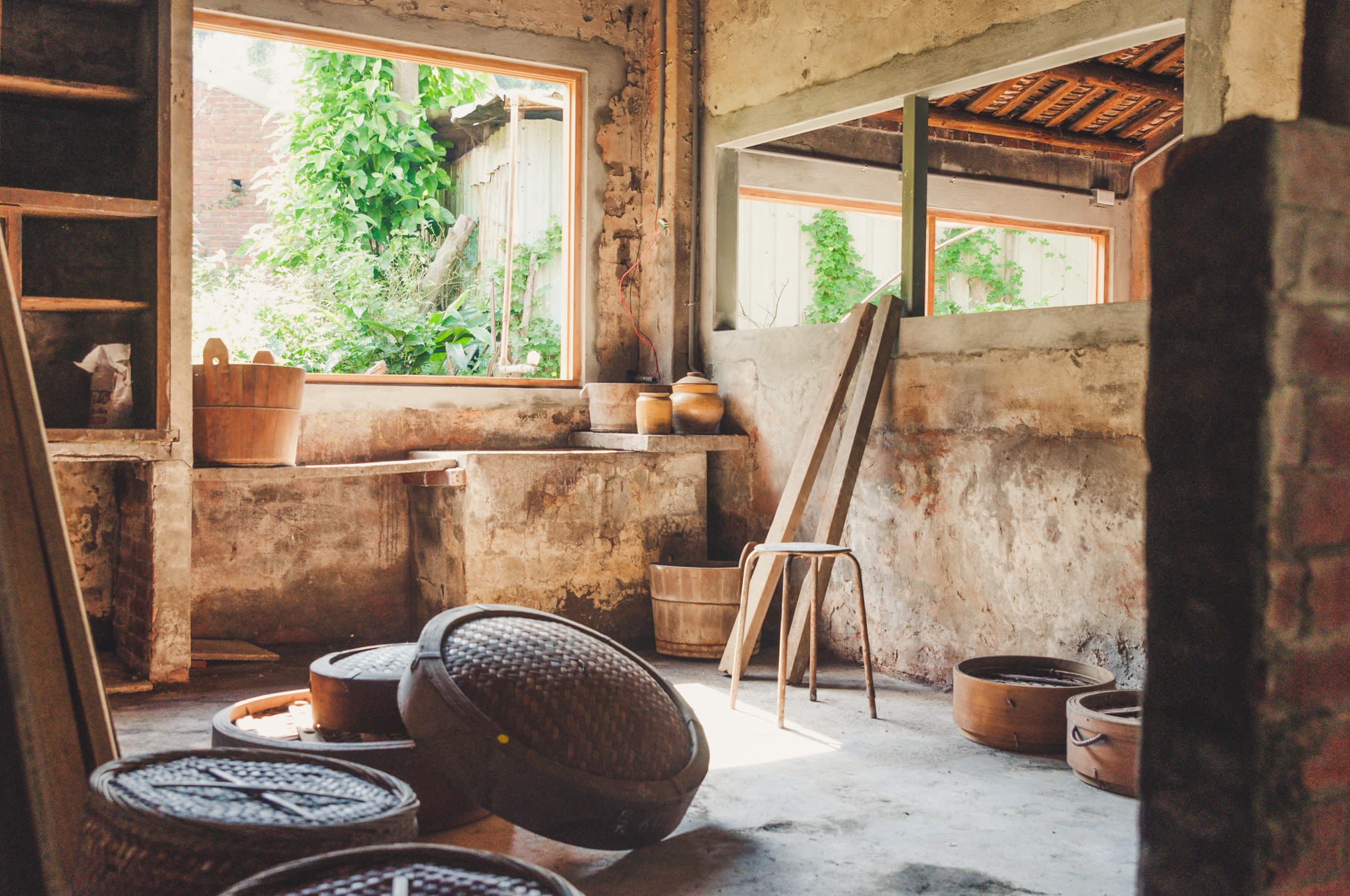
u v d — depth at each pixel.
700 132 6.14
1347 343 1.21
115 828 1.84
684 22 6.12
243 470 4.64
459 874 1.68
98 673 2.19
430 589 5.54
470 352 8.41
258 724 3.14
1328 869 1.21
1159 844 1.26
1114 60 7.23
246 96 9.59
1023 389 4.29
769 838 2.84
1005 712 3.65
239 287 7.96
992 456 4.43
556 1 6.04
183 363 4.52
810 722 4.05
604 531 5.47
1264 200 1.15
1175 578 1.24
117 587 4.98
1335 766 1.22
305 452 5.42
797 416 5.45
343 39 5.50
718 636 5.13
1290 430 1.16
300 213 8.72
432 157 9.32
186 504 4.53
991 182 8.19
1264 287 1.14
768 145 7.12
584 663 2.70
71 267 4.74
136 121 4.68
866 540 5.09
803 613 4.74
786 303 10.67
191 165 4.56
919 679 4.78
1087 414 4.04
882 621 4.99
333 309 7.89
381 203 8.98
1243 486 1.17
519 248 9.02
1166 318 1.25
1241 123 1.17
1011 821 2.98
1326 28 1.33
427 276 9.01
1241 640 1.17
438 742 2.47
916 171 4.83
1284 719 1.17
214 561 5.28
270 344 7.34
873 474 5.04
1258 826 1.16
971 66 4.46
